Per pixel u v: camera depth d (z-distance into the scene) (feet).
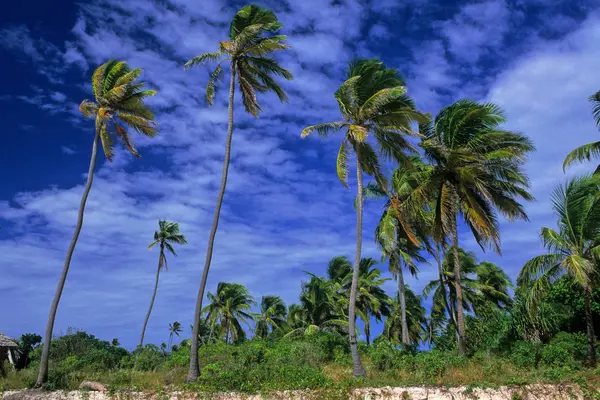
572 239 68.28
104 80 87.51
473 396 57.88
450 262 143.23
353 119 79.00
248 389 64.23
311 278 135.54
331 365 78.28
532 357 67.31
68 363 85.51
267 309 199.82
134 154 94.89
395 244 105.50
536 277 67.82
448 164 80.79
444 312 170.09
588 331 66.33
